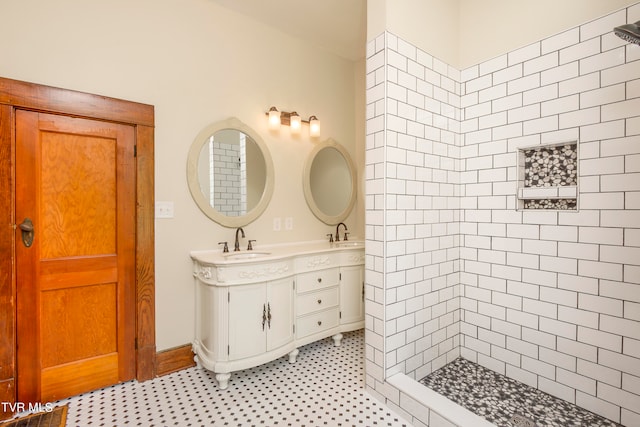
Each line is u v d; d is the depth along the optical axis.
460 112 2.26
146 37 2.13
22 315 1.75
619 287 1.58
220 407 1.79
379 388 1.86
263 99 2.69
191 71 2.31
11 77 1.72
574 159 1.79
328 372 2.21
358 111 3.41
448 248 2.19
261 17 2.60
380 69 1.82
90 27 1.94
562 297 1.78
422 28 1.98
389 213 1.82
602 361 1.64
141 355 2.07
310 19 2.63
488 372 2.09
